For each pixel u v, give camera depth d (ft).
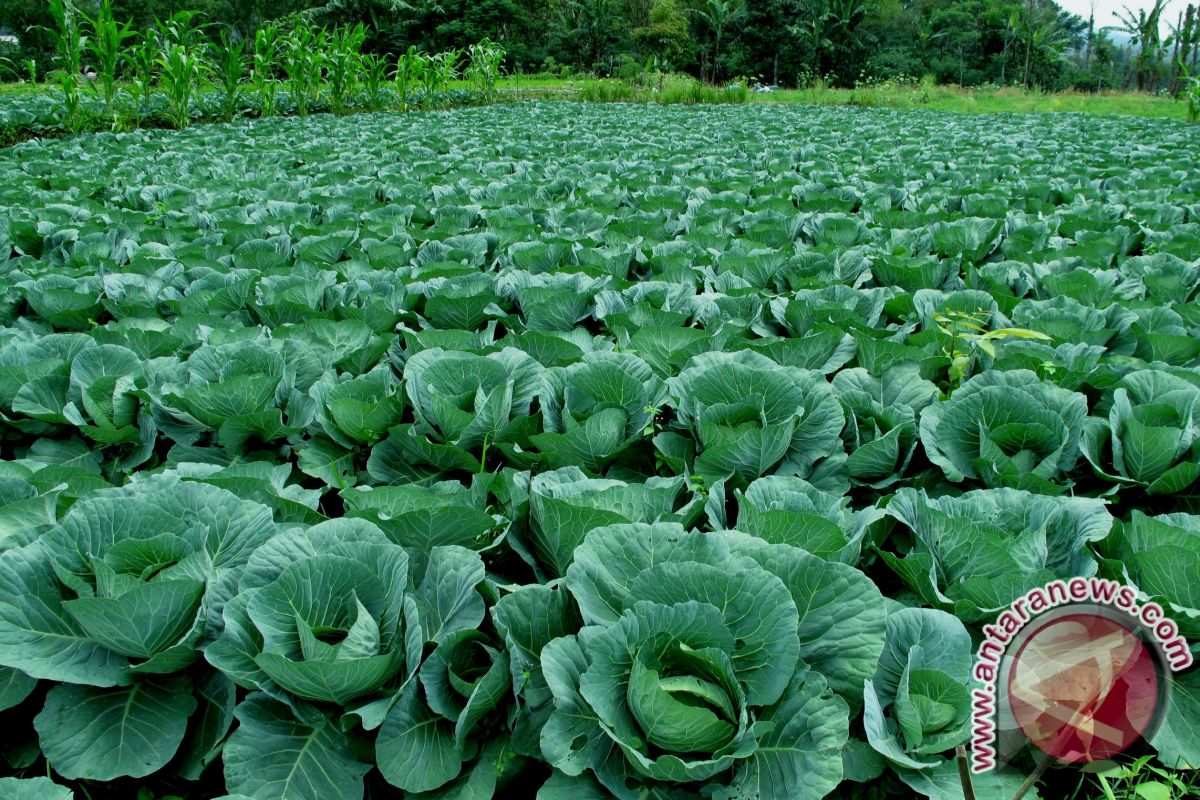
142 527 7.53
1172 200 28.40
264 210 25.54
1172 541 7.87
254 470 9.93
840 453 10.71
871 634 6.79
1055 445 9.94
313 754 6.78
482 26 176.45
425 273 17.37
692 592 6.59
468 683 6.75
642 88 111.34
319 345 13.42
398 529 8.10
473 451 11.14
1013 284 17.95
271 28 63.36
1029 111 99.50
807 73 179.52
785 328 15.51
